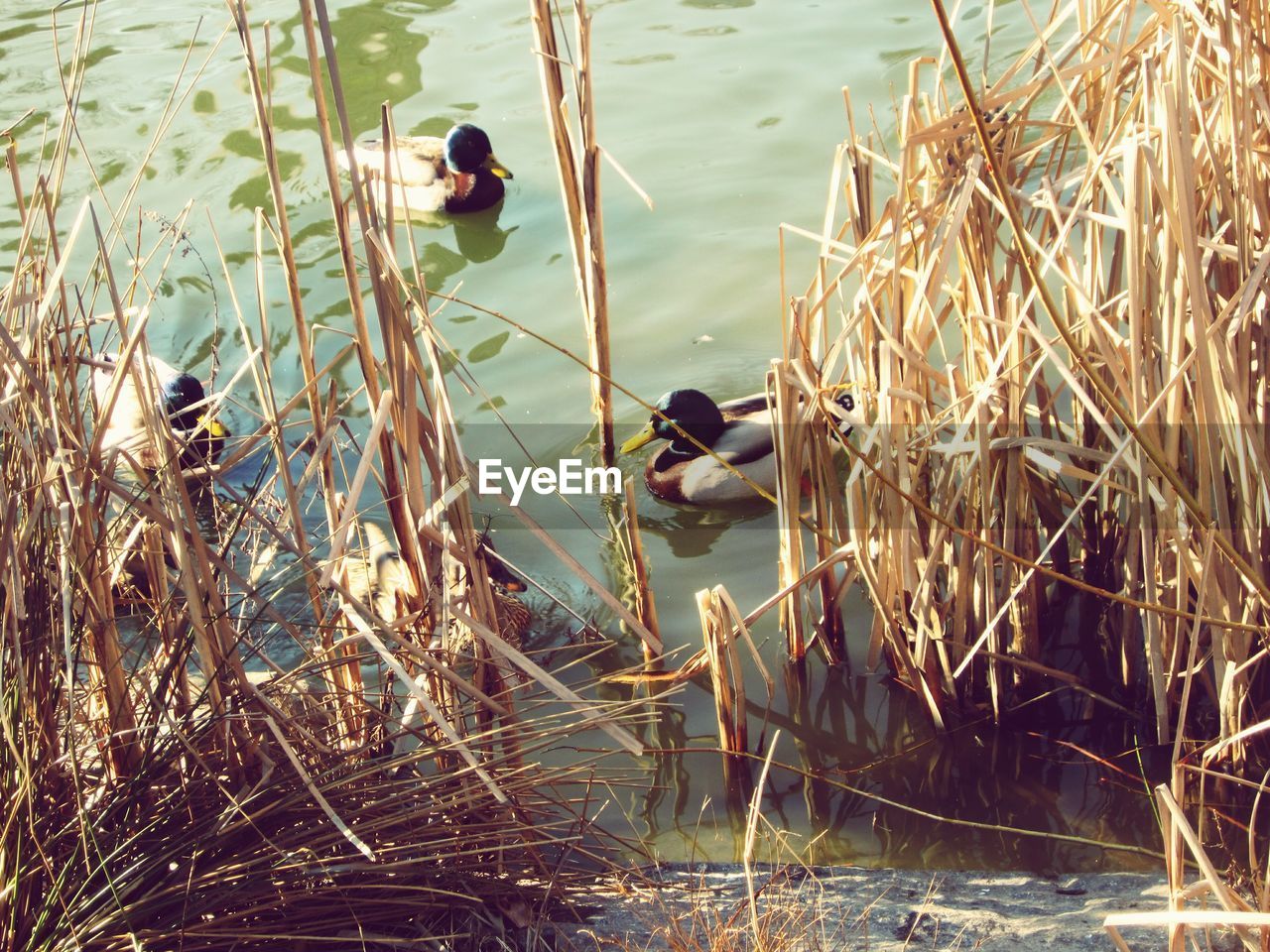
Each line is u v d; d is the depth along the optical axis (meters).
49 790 3.31
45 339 3.32
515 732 3.76
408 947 3.33
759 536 6.36
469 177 9.21
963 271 4.64
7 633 3.18
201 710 3.82
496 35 11.54
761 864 4.11
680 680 5.18
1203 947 3.32
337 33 11.52
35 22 12.20
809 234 4.71
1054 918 3.61
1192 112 3.86
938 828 4.32
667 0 11.72
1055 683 4.88
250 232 8.80
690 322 7.63
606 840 4.24
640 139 9.37
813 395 4.66
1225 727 4.14
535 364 7.45
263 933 3.19
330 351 7.58
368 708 4.00
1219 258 4.11
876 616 5.02
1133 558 4.51
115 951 3.02
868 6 10.97
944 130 4.26
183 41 11.63
